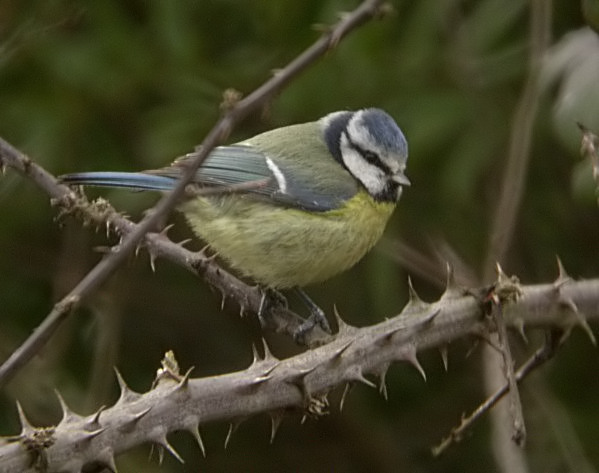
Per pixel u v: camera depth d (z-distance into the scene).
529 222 11.80
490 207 11.04
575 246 11.89
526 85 9.79
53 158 11.05
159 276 12.12
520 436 4.94
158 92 11.26
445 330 5.32
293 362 5.01
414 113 11.05
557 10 11.41
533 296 5.52
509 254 11.49
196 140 10.93
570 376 11.80
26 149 10.92
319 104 11.14
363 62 11.07
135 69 11.05
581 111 8.12
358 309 12.05
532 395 10.64
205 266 6.95
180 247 6.91
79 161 11.25
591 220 11.79
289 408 4.91
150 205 10.87
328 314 12.06
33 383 10.53
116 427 4.56
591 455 11.15
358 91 11.16
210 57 11.47
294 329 7.15
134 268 11.12
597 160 5.76
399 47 11.16
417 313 5.33
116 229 6.34
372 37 10.95
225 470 12.09
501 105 11.20
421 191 11.50
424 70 11.30
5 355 11.17
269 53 11.06
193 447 12.02
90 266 11.65
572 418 11.41
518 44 11.48
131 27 11.41
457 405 12.27
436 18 11.14
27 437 4.42
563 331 5.63
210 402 4.75
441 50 11.27
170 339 12.30
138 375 12.06
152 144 10.87
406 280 11.77
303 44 10.86
